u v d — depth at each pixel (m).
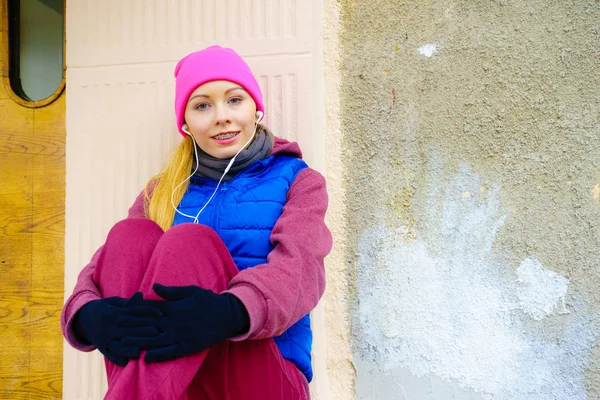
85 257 1.51
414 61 1.40
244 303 0.89
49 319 1.53
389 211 1.39
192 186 1.25
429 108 1.39
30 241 1.56
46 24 1.62
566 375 1.31
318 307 1.39
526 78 1.36
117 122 1.52
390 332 1.37
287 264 1.01
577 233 1.33
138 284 0.95
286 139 1.43
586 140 1.34
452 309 1.35
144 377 0.83
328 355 1.39
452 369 1.34
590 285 1.32
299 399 1.02
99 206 1.52
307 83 1.43
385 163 1.40
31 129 1.59
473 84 1.38
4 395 1.53
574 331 1.32
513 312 1.34
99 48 1.54
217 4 1.49
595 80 1.34
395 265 1.38
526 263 1.34
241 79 1.20
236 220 1.16
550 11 1.37
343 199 1.41
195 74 1.19
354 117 1.42
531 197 1.35
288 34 1.45
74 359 1.50
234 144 1.21
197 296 0.86
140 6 1.53
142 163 1.50
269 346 0.97
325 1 1.45
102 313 0.90
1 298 1.56
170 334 0.84
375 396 1.37
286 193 1.20
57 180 1.57
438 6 1.40
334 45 1.44
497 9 1.38
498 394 1.33
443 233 1.37
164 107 1.50
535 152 1.35
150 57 1.52
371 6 1.43
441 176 1.38
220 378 0.91
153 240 0.99
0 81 1.61
